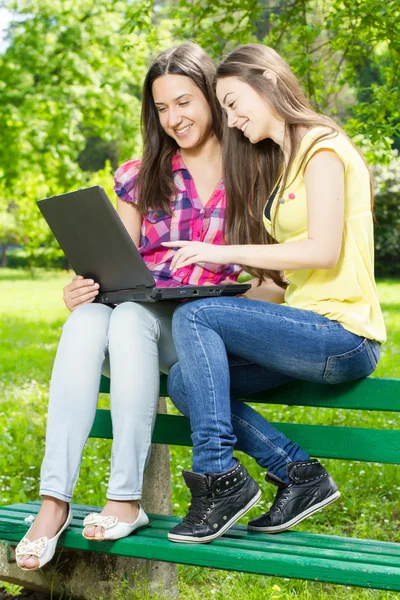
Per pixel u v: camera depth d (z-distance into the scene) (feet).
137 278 10.27
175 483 17.76
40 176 70.23
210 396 9.47
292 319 9.51
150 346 10.14
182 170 11.62
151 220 11.60
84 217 10.32
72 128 61.98
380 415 23.04
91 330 10.12
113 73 61.93
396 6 21.35
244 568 9.01
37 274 117.80
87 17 61.36
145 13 28.45
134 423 9.89
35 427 23.73
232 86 10.08
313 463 10.04
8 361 36.86
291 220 9.96
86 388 9.99
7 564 11.29
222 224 11.39
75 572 11.69
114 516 9.71
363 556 8.96
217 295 10.13
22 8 61.72
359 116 23.62
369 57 25.09
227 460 9.55
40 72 62.23
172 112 11.21
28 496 17.93
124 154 64.95
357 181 9.85
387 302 60.44
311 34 22.76
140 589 11.55
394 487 17.47
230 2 25.09
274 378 10.32
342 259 9.80
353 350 9.60
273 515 9.91
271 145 10.55
